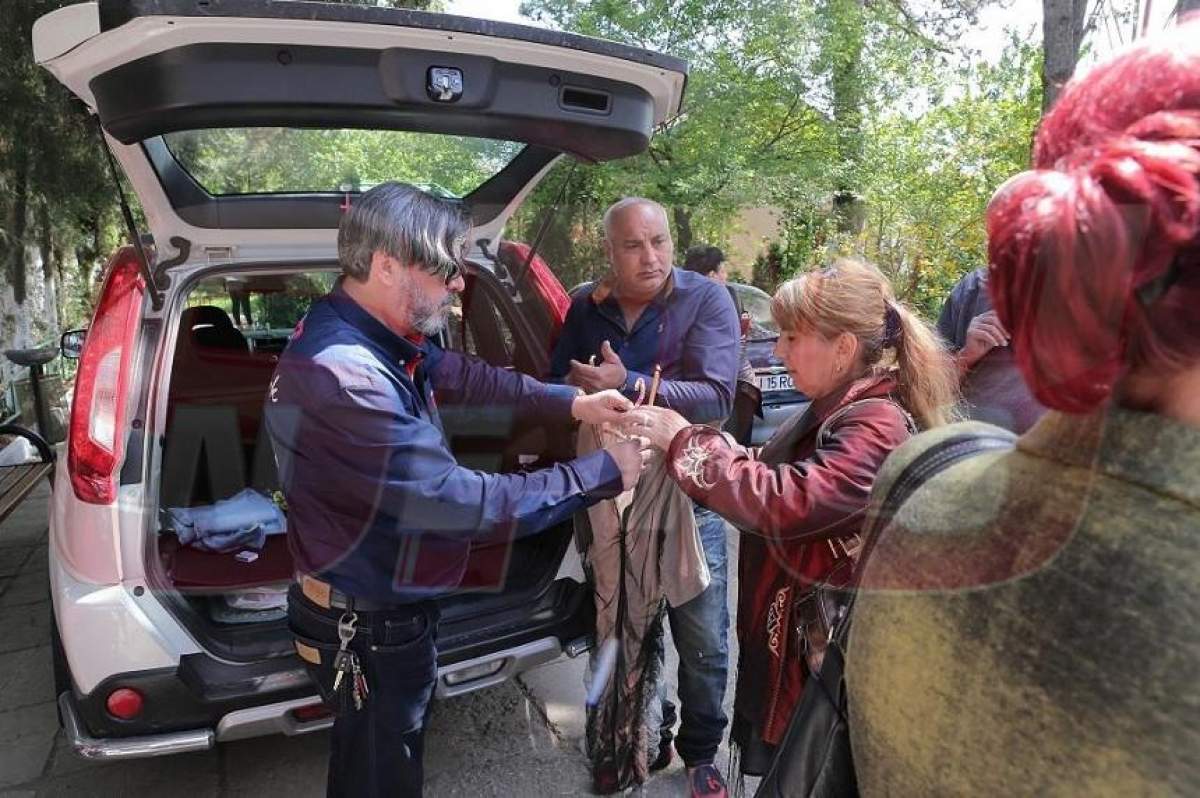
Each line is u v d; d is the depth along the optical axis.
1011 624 0.45
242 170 1.93
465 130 1.37
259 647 1.80
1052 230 0.41
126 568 1.70
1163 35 0.45
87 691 1.67
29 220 6.45
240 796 2.10
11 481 3.75
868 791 0.57
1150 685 0.39
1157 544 0.40
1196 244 0.38
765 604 1.23
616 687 1.90
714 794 1.94
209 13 1.08
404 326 1.35
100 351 1.79
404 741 1.46
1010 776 0.44
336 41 1.17
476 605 2.00
